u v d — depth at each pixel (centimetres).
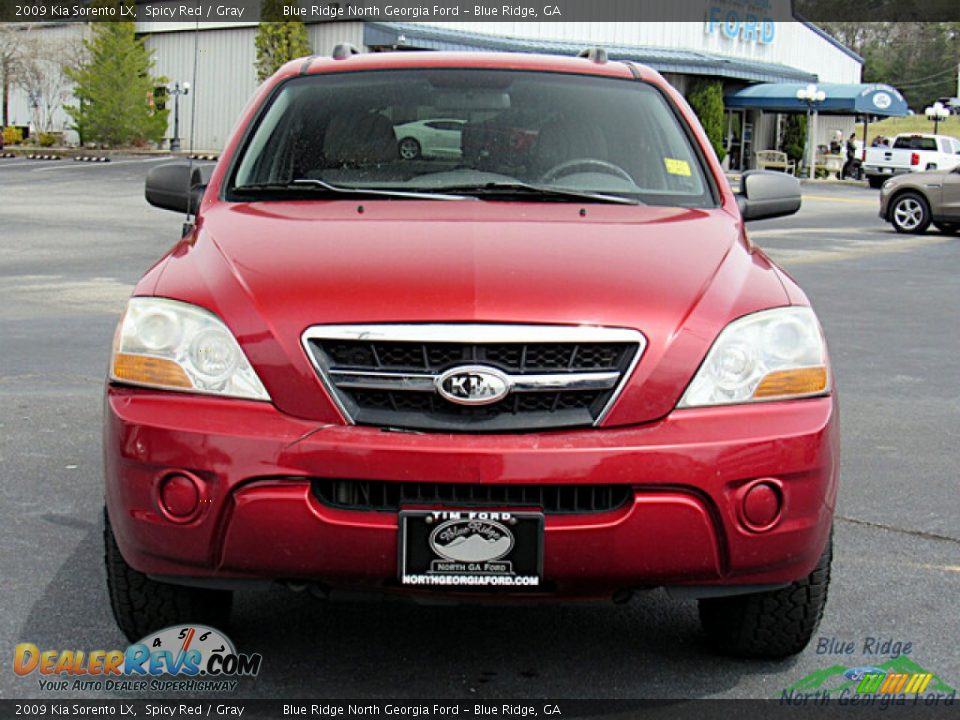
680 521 304
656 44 4522
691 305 324
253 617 398
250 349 315
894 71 11925
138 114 4478
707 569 311
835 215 2577
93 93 4562
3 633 379
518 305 314
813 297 1241
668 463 303
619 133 444
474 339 308
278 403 311
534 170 425
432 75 464
